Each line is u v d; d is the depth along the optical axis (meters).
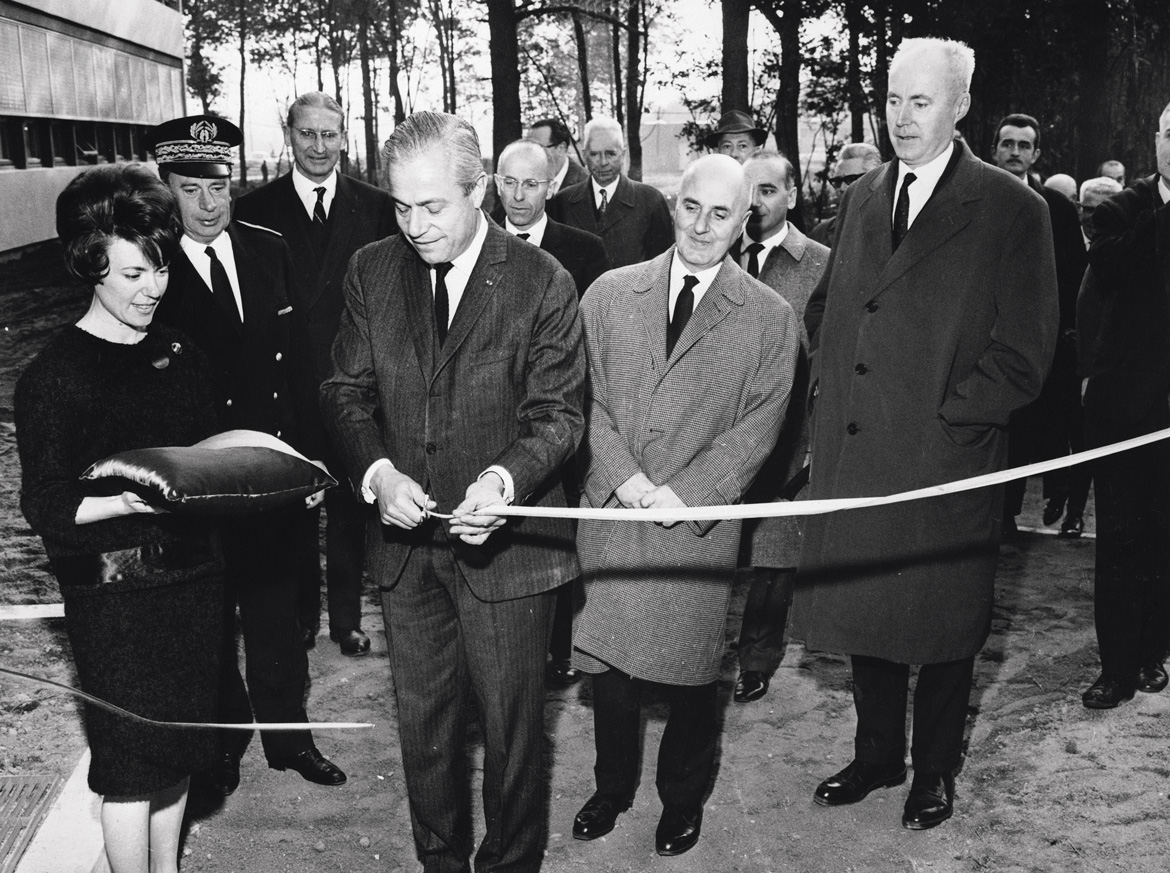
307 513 3.79
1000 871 3.38
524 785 3.04
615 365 3.53
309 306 5.14
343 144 5.20
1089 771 3.93
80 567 2.63
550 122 6.66
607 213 6.53
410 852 3.48
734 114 7.11
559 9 22.11
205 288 3.75
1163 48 20.38
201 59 50.97
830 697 4.65
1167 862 3.37
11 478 7.27
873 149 6.05
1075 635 5.25
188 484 2.45
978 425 3.45
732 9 18.91
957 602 3.52
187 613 2.73
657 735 4.28
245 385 3.85
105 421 2.63
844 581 3.59
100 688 2.65
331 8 44.84
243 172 34.72
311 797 3.79
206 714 2.79
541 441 2.88
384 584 3.02
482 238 2.96
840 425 3.65
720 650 3.45
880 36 21.30
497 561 2.94
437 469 2.94
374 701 4.53
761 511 2.87
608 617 3.42
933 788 3.66
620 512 2.77
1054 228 6.35
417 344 2.94
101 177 2.55
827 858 3.47
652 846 3.54
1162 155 4.29
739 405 3.46
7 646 4.73
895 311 3.50
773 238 4.89
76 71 18.58
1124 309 4.32
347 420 3.02
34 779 3.55
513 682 2.98
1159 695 4.53
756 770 4.03
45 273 15.37
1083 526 6.99
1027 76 20.53
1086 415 4.47
